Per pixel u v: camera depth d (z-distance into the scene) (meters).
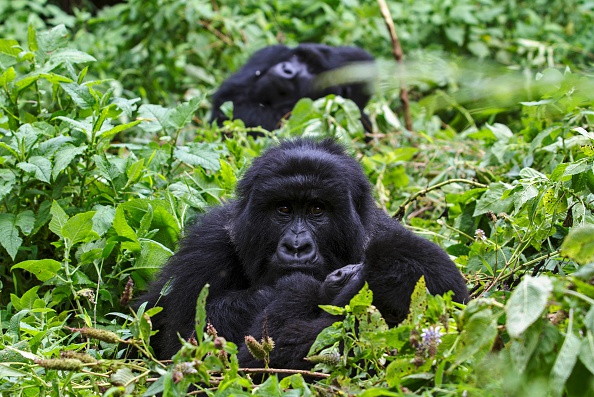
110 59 17.83
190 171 11.17
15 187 9.67
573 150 10.30
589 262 5.96
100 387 6.73
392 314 6.76
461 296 6.92
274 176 8.21
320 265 8.14
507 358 5.56
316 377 6.80
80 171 9.91
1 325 8.04
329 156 8.41
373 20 18.39
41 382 6.68
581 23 18.92
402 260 6.78
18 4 18.34
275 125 15.80
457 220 9.95
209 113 17.02
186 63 17.73
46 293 8.71
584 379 5.43
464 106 14.57
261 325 7.32
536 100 10.74
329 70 16.22
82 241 8.86
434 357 5.77
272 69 16.02
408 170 12.59
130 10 18.16
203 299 5.77
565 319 5.62
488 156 11.41
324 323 6.95
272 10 19.31
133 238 8.84
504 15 19.00
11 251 9.01
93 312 8.68
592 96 9.84
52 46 10.64
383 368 6.41
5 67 10.56
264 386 5.84
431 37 18.33
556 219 8.37
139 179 9.89
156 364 6.12
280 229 8.22
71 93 9.97
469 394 5.65
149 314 6.28
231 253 8.52
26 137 9.45
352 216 8.33
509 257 8.77
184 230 9.05
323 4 18.80
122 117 14.50
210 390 6.23
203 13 17.45
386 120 14.95
